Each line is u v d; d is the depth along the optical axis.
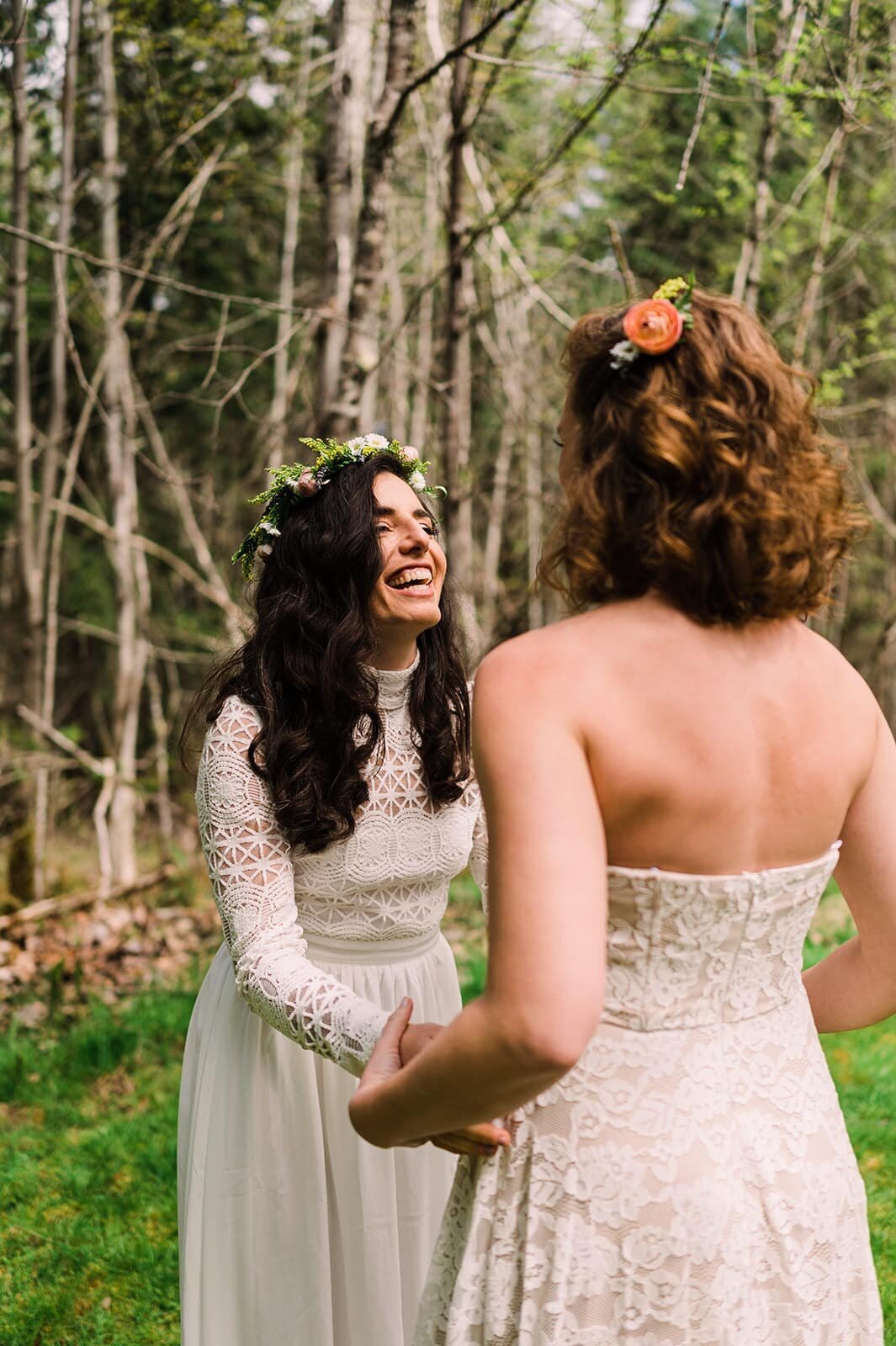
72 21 5.16
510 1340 1.11
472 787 1.92
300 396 7.86
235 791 1.71
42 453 7.40
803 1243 1.11
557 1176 1.10
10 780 6.05
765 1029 1.15
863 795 1.20
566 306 7.55
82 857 7.80
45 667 6.75
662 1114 1.08
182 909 5.92
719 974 1.11
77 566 9.05
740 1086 1.11
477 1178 1.15
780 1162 1.11
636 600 1.11
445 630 1.92
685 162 3.29
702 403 1.04
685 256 6.98
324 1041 1.53
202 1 5.28
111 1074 3.82
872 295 7.01
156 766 7.66
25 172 5.57
